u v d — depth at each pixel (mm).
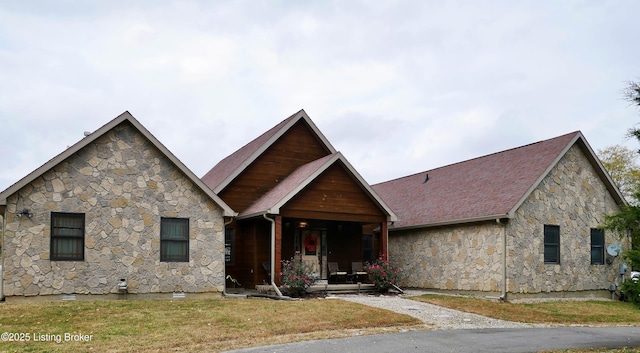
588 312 17156
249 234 20828
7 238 14680
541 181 20094
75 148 15570
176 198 17047
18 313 12875
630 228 12906
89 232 15719
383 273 20328
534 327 14055
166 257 16734
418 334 12125
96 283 15641
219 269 17484
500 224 19094
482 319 14922
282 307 14969
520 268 19125
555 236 20438
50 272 15102
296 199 19297
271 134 22609
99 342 10492
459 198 22266
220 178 22109
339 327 12734
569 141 20750
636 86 12062
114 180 16203
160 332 11492
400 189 28250
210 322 12648
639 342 11789
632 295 12828
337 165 20250
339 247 22609
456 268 20922
